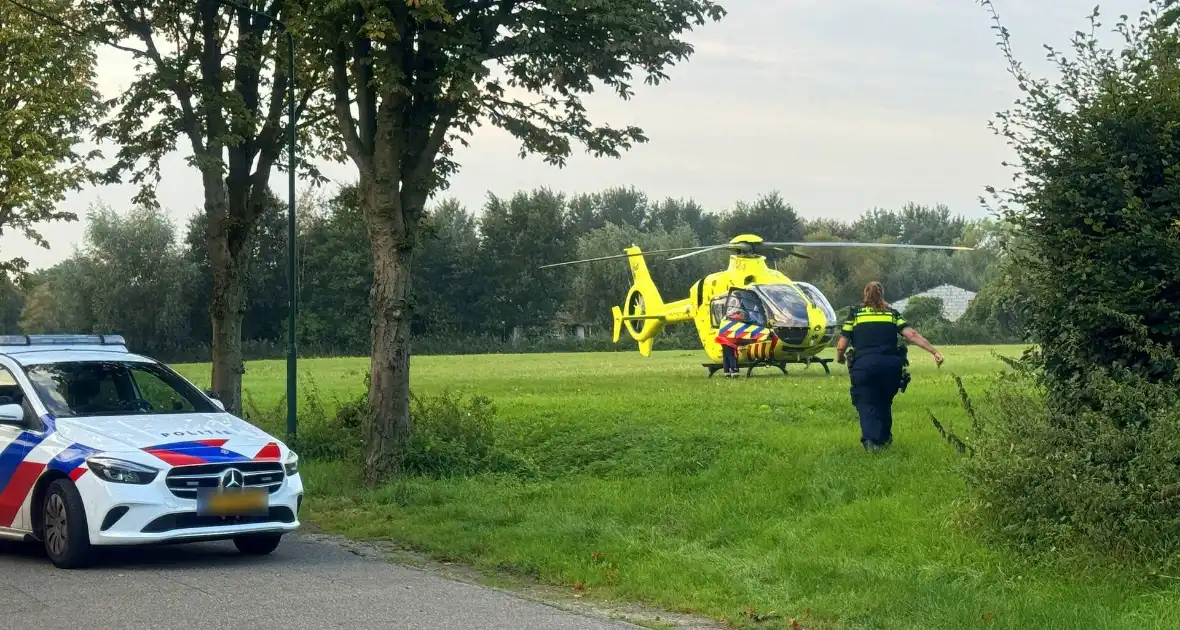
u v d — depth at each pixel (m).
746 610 7.68
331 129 20.45
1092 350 9.09
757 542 9.63
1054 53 9.29
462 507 11.80
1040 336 9.33
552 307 98.25
